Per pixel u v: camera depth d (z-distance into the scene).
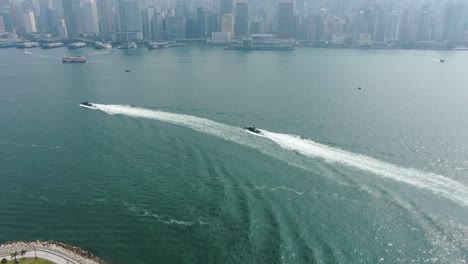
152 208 107.75
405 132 165.38
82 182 123.06
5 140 161.38
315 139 155.25
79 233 97.88
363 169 127.38
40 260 86.88
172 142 154.62
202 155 140.62
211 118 186.25
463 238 93.38
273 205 106.94
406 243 92.19
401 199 109.31
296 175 123.69
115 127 175.62
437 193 112.44
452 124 177.38
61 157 142.62
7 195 116.06
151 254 90.25
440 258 87.44
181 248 91.75
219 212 104.62
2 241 95.38
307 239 93.31
